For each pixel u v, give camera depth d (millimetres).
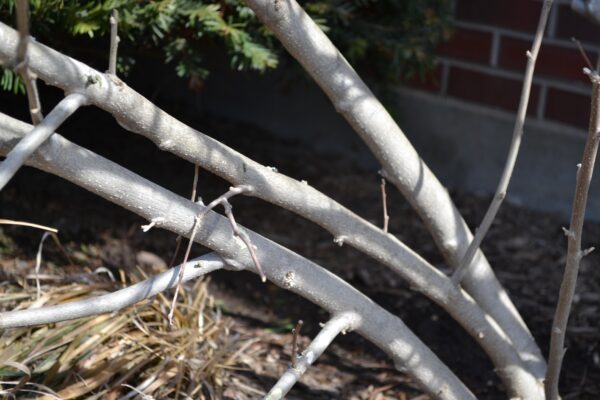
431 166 5242
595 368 3488
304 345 3514
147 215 2100
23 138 1798
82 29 2957
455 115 5062
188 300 3334
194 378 2875
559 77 4617
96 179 2002
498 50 4820
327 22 3703
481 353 3605
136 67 5523
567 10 4520
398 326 2549
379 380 3369
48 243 3877
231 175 2221
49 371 2725
